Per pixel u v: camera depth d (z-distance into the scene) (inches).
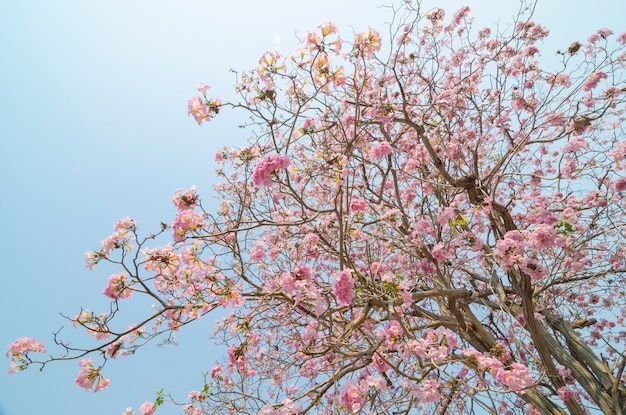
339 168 153.2
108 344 134.9
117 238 133.0
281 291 147.2
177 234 136.9
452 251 171.0
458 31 244.4
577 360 206.8
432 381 130.1
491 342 195.2
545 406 177.0
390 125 242.8
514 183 252.8
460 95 237.5
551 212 191.0
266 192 200.2
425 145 213.9
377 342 143.7
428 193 231.5
